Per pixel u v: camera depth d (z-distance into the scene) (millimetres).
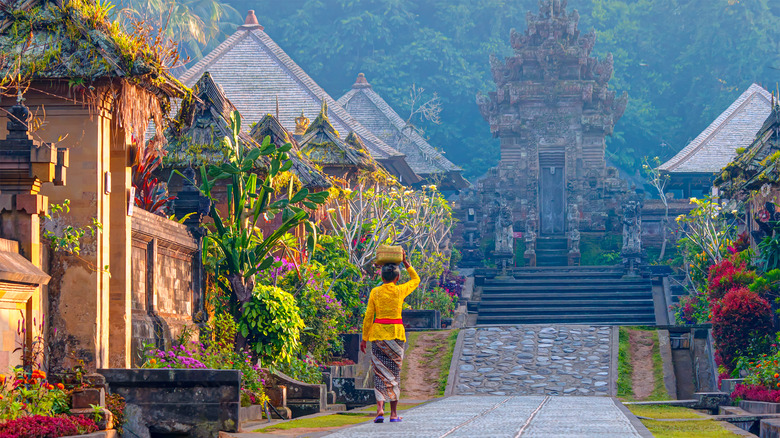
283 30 67375
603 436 7883
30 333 9812
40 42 10883
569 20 44031
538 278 36406
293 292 17812
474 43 67125
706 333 22453
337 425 11414
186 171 16484
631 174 65938
